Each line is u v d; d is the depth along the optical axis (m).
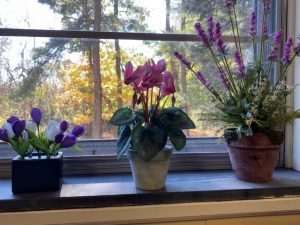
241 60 0.93
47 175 0.83
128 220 0.83
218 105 0.95
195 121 1.10
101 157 1.04
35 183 0.83
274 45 0.95
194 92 1.10
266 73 0.97
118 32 1.05
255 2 1.12
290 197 0.90
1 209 0.78
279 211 0.91
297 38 1.02
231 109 0.91
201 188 0.88
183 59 0.97
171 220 0.87
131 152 0.85
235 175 0.98
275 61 0.98
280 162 1.11
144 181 0.86
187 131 1.11
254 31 0.98
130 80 0.83
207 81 0.99
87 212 0.81
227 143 0.96
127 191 0.85
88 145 1.05
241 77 0.92
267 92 0.91
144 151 0.81
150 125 0.84
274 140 0.91
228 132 0.94
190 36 1.10
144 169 0.84
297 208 0.90
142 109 0.86
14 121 0.85
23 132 0.85
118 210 0.82
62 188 0.87
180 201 0.85
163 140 0.82
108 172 1.04
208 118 0.97
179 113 0.87
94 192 0.84
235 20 1.06
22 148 0.84
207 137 1.11
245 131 0.88
